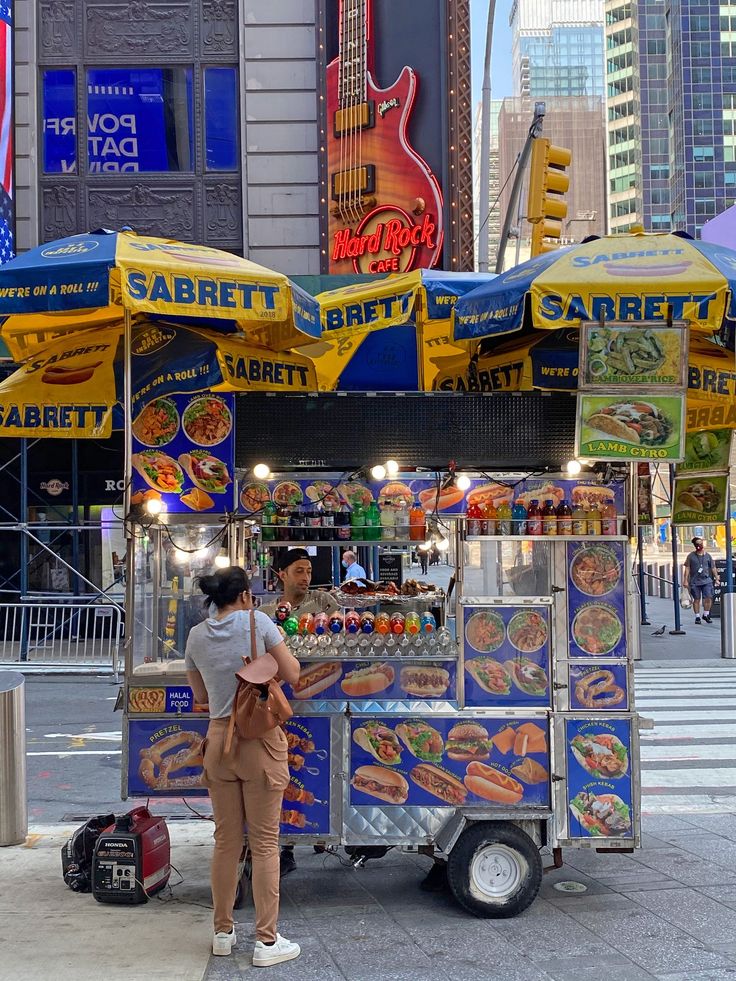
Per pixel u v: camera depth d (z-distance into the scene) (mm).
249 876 5332
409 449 6082
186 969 4430
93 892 5297
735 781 8445
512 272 5762
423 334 7168
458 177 17828
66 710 11953
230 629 4750
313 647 5348
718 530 41000
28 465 17781
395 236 17734
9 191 16359
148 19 17203
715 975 4379
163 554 5832
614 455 5223
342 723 5328
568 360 6160
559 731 5348
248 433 6062
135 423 5855
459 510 5891
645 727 5410
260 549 7074
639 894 5492
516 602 5398
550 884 5680
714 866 6016
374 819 5285
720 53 127688
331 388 7223
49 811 7574
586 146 137000
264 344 6277
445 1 17828
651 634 19562
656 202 135250
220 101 17328
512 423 6098
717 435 6859
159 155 17219
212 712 4723
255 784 4590
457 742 5332
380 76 17875
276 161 17344
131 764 5504
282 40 17328
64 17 17078
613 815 5316
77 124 17078
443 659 5363
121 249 5094
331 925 5039
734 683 14031
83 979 4324
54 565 17766
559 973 4410
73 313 6102
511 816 5254
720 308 4984
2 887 5582
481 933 4910
